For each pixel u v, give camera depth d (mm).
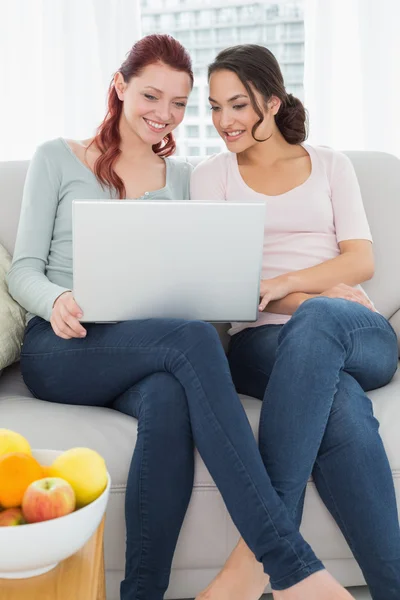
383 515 1393
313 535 1483
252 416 1520
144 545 1357
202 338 1410
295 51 3107
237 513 1281
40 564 911
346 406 1445
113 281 1497
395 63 2898
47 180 1829
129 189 1899
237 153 1981
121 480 1413
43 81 2852
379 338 1604
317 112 2939
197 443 1354
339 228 1919
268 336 1726
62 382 1588
